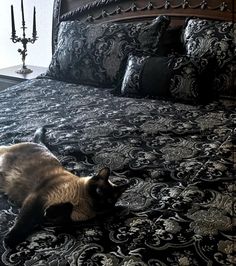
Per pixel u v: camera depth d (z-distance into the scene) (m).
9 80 2.94
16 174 1.16
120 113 1.93
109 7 2.81
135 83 2.20
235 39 2.20
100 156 1.45
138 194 1.18
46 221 1.02
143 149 1.52
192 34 2.35
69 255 0.90
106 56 2.43
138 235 0.96
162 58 2.22
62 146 1.52
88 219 1.04
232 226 1.00
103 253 0.90
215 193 1.17
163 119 1.85
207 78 2.20
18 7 3.32
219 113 1.95
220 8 2.42
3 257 0.90
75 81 2.55
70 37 2.56
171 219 1.03
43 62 3.41
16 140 1.56
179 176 1.30
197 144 1.57
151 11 2.66
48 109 1.99
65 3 2.97
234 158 1.42
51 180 1.10
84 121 1.81
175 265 0.87
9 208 1.09
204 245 0.93
